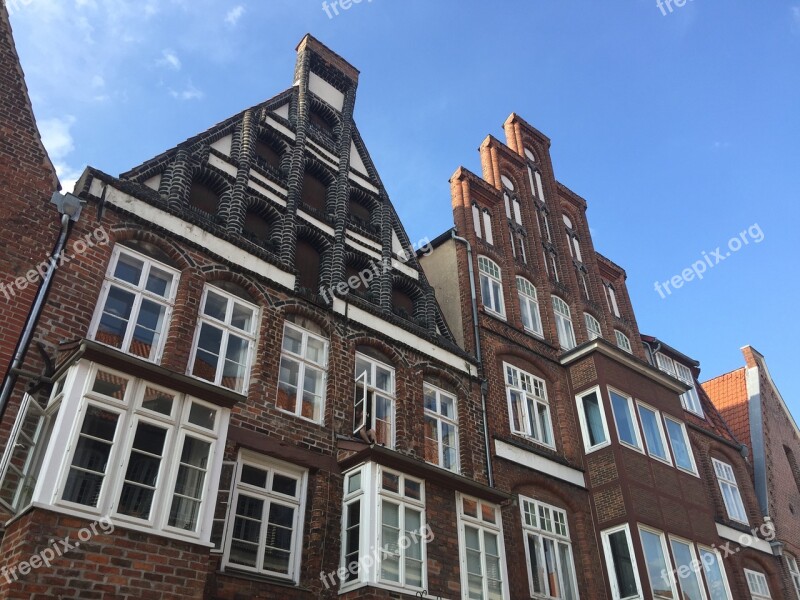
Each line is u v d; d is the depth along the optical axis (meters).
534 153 28.34
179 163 14.80
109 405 9.63
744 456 26.03
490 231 22.83
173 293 12.86
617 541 17.02
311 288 16.36
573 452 18.81
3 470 9.34
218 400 10.73
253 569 11.34
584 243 27.14
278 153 18.14
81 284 11.52
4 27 13.03
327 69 21.75
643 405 20.03
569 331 22.91
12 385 10.00
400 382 15.81
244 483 12.02
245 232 15.38
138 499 9.34
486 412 17.41
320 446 13.38
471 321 19.09
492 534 14.14
